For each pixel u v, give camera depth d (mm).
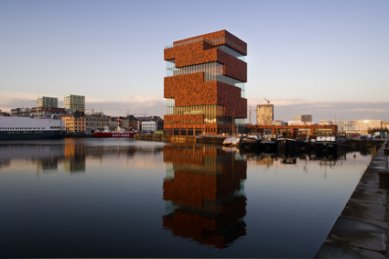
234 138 99312
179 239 15242
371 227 12789
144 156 60531
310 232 16203
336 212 20156
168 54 155625
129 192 26516
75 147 90250
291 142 78250
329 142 70062
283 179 33188
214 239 15195
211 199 23859
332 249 10578
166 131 156125
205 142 123625
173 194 25719
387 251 10422
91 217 19031
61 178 33906
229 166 44562
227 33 148500
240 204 22250
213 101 136500
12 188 28203
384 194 19000
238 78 155750
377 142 98625
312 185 29672
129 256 13188
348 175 36281
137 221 18203
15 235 15773
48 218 18781
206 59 140875
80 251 13727
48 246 14297
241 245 14406
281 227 17078
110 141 142000
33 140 153000
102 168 42250
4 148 84125
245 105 163875
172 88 153375
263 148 77938
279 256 13188
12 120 156250
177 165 45812
